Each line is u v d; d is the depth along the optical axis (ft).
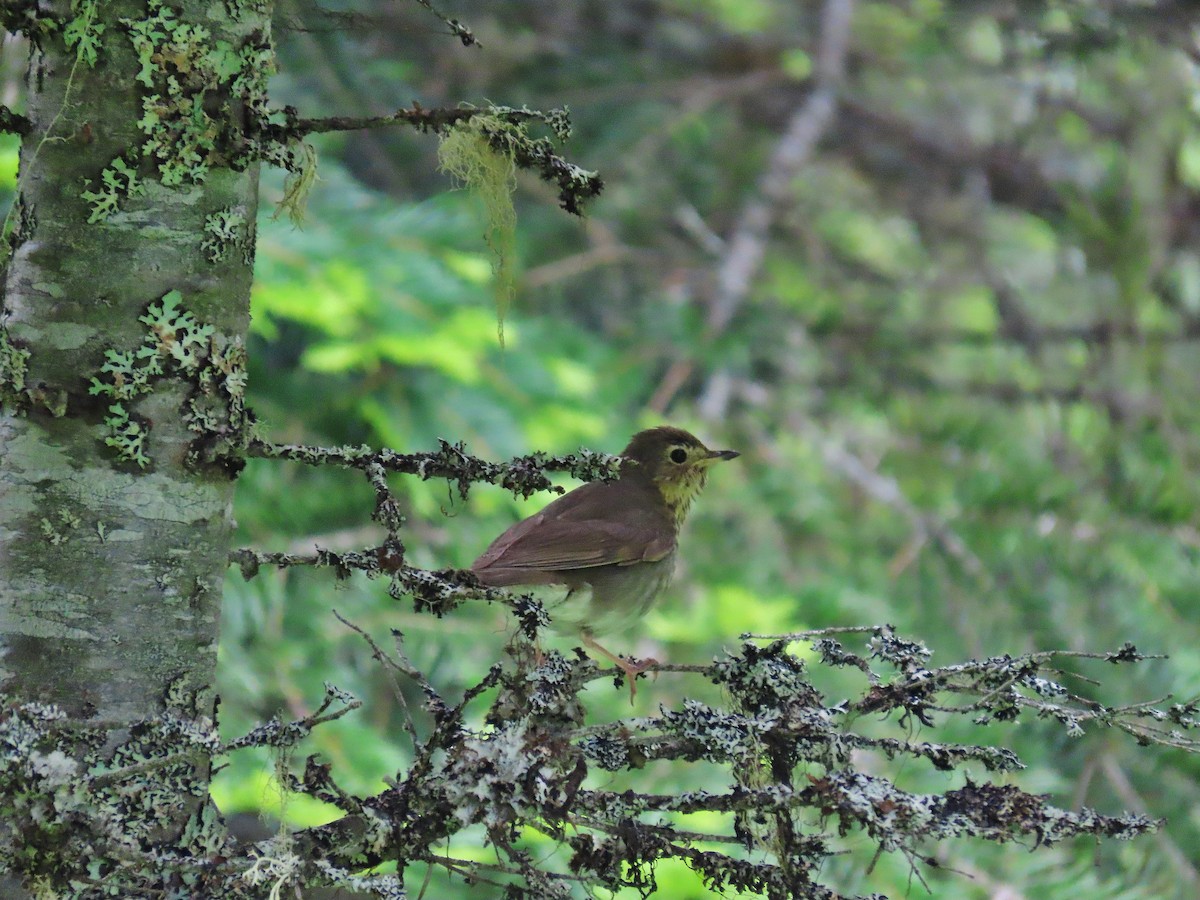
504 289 17.57
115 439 15.71
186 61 15.72
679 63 56.75
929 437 45.34
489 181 17.15
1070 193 51.88
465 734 15.93
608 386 45.52
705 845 28.86
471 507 38.86
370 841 15.11
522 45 51.55
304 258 35.09
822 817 16.57
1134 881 30.04
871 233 65.05
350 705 14.85
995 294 55.67
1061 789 31.01
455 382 38.75
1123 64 49.88
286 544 35.76
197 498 15.99
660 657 36.65
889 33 59.57
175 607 15.92
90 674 15.61
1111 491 40.83
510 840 15.72
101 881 14.51
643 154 52.31
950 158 60.23
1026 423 49.34
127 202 15.71
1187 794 31.40
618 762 16.78
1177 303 52.70
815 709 16.85
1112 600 36.81
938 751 16.22
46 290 15.66
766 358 53.16
